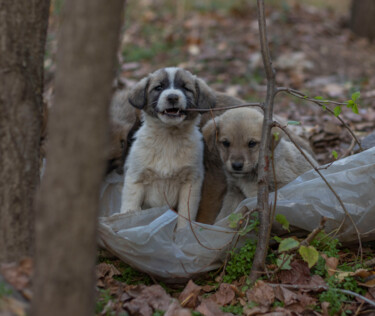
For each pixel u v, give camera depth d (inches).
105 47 93.7
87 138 93.9
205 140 206.5
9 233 125.3
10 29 122.6
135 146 201.6
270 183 188.9
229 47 422.0
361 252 154.7
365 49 447.5
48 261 94.8
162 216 163.9
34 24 126.9
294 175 195.2
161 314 138.5
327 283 148.6
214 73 380.5
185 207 198.7
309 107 310.0
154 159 197.2
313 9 556.1
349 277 152.5
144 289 148.6
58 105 94.6
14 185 125.3
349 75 383.6
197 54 412.8
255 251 151.3
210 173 219.0
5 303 112.3
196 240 161.3
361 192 161.6
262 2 133.7
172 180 201.5
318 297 148.4
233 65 390.6
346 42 455.2
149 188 203.9
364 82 360.5
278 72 383.9
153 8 530.9
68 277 94.8
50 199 94.7
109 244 157.5
